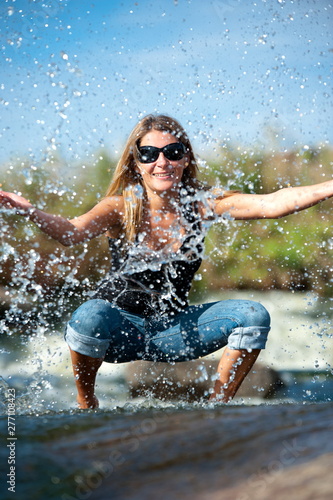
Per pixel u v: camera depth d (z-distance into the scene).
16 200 5.16
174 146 5.57
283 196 5.50
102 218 5.62
